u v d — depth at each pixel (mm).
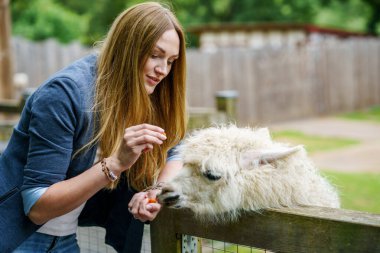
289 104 17734
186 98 2793
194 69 15359
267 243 2291
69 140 2375
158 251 2693
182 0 32625
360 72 20578
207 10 34594
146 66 2492
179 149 2887
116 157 2309
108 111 2477
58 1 28594
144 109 2557
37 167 2314
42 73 13617
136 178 2736
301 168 2748
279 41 20797
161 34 2461
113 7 29406
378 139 13469
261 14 34250
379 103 21641
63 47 13961
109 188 2607
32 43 13406
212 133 2787
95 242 3252
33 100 2426
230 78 16141
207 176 2574
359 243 1946
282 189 2584
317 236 2070
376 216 2027
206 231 2512
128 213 2771
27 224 2438
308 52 18297
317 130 15250
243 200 2492
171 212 2615
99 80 2496
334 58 19297
